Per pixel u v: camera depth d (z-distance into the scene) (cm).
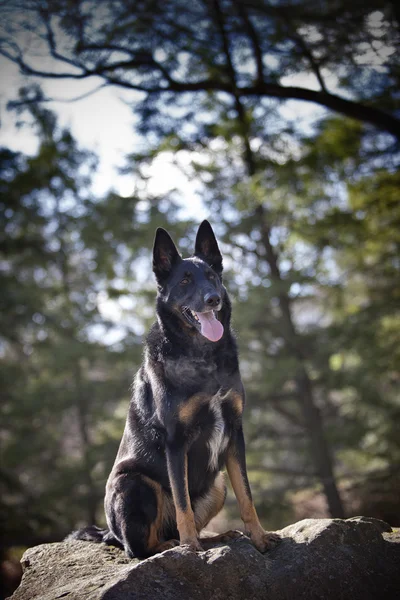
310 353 1349
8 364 1677
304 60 955
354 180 1142
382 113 970
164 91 1030
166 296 461
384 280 1516
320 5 885
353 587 367
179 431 416
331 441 1323
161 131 1140
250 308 1244
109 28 917
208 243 517
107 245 1455
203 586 352
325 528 397
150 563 354
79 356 1523
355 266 1477
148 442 441
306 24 890
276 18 911
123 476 444
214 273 475
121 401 1639
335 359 1350
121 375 1628
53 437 1711
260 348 1388
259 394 1344
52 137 1465
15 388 1611
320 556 378
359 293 1518
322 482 1288
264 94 1026
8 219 1630
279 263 1377
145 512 427
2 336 1691
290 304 1417
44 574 417
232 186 1192
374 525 412
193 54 1022
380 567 383
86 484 1541
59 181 1658
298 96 1004
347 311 1456
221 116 1219
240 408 435
